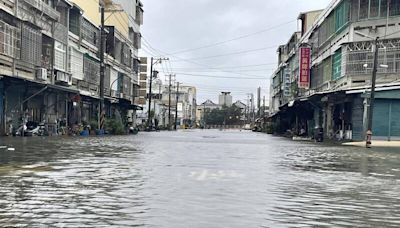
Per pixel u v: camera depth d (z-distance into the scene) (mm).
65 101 39219
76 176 10656
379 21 34094
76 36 40438
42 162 13602
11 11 27500
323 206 7707
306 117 53969
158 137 39906
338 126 40094
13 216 6414
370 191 9523
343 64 35812
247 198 8258
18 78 26719
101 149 20344
